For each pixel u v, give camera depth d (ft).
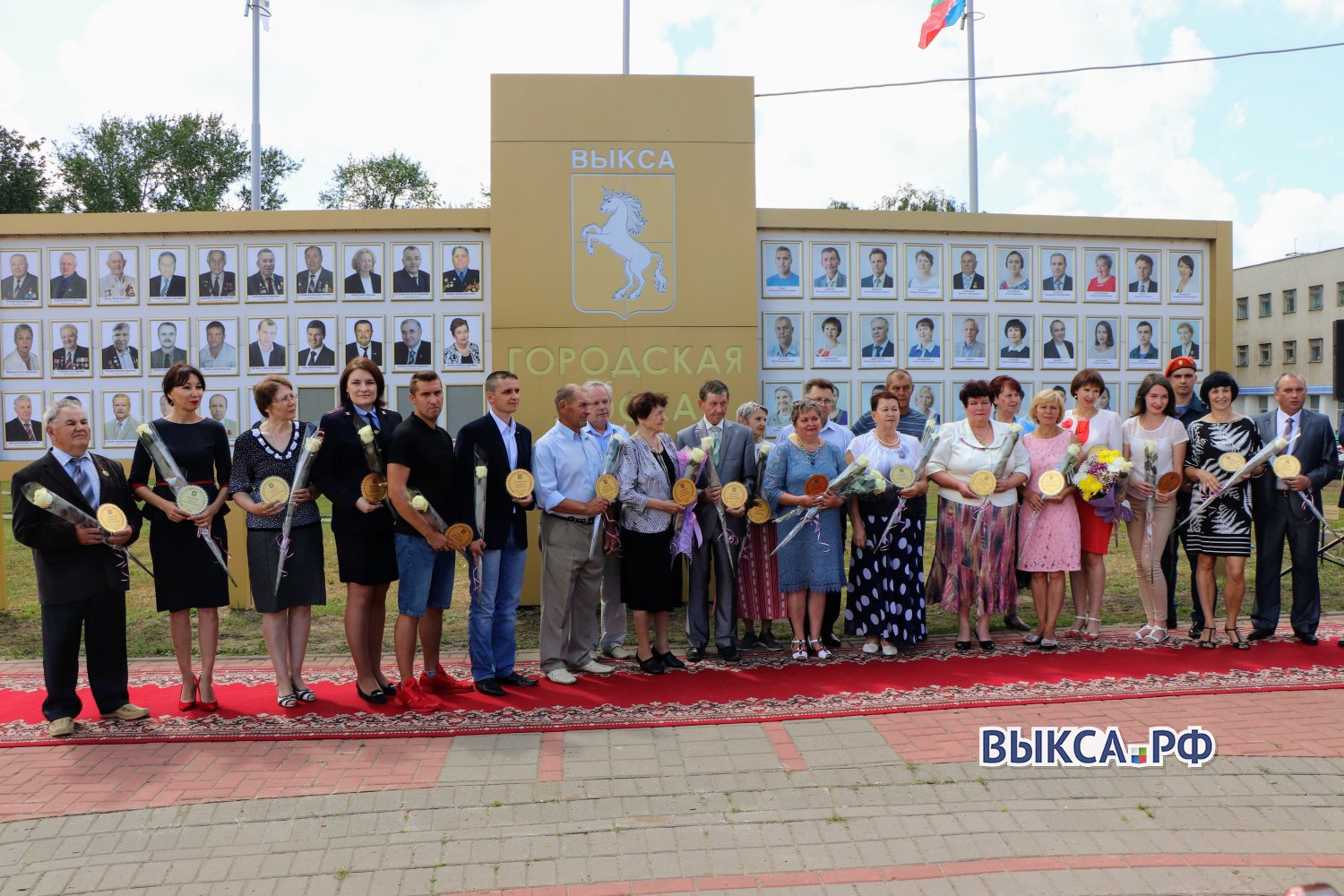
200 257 27.71
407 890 11.29
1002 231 28.91
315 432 18.13
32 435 27.71
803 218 28.04
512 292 26.81
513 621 19.48
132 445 27.73
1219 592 28.35
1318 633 22.81
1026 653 21.26
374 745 16.01
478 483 18.35
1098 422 22.06
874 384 28.68
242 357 27.76
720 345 27.20
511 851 12.21
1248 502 21.04
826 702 17.93
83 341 27.68
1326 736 15.87
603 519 19.80
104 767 15.16
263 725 17.06
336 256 27.76
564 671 19.69
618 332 27.02
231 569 27.50
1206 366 30.01
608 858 11.99
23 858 12.15
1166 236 29.60
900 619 20.95
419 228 27.61
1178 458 21.98
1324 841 12.21
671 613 27.43
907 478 20.40
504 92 26.78
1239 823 12.75
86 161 114.62
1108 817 12.97
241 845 12.47
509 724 16.92
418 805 13.61
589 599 20.15
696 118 27.12
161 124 118.01
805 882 11.34
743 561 21.80
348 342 27.78
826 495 20.49
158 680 20.39
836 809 13.32
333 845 12.44
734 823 12.94
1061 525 21.09
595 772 14.70
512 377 19.01
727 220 27.20
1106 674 19.45
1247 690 18.28
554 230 26.86
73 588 16.81
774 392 28.37
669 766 14.92
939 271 28.84
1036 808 13.26
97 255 27.61
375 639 18.75
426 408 17.90
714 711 17.48
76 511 16.56
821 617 21.36
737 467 21.33
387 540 18.13
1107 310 29.55
